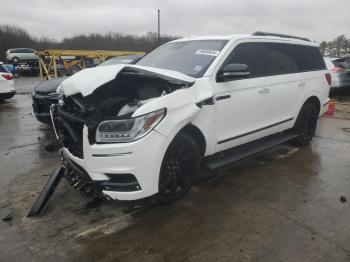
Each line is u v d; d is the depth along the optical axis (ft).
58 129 13.96
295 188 14.94
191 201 13.65
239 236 11.27
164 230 11.64
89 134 11.32
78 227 11.80
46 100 22.13
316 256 10.26
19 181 15.65
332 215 12.63
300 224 11.98
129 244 10.87
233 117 15.02
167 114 11.80
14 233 11.42
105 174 11.39
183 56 15.76
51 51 66.03
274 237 11.21
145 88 12.87
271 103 17.15
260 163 18.02
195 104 12.79
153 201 12.21
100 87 12.76
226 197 14.02
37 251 10.51
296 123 19.71
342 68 43.86
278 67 17.90
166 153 12.26
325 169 17.28
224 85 14.40
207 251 10.52
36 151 20.16
